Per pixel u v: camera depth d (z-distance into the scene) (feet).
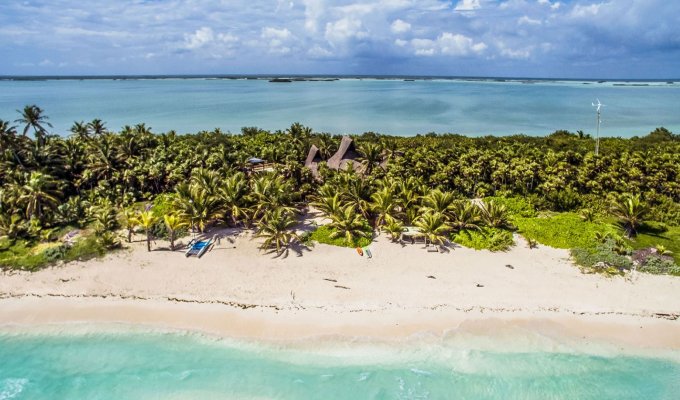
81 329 106.63
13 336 104.63
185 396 88.38
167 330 106.01
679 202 186.29
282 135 318.04
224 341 102.47
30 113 219.20
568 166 200.03
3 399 88.43
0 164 185.16
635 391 90.12
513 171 196.44
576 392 89.97
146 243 148.56
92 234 153.89
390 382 92.02
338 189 168.25
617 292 119.85
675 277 125.80
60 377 93.71
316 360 97.35
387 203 157.07
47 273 129.80
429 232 144.15
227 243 148.87
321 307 113.60
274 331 105.09
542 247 146.20
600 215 169.78
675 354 99.04
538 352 99.86
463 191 201.16
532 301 116.16
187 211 151.53
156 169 196.75
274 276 128.16
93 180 204.33
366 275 128.77
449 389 90.58
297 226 161.07
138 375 93.61
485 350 100.27
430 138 355.36
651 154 214.48
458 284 123.95
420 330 105.60
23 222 155.43
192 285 123.85
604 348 100.89
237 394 88.84
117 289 122.01
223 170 201.05
